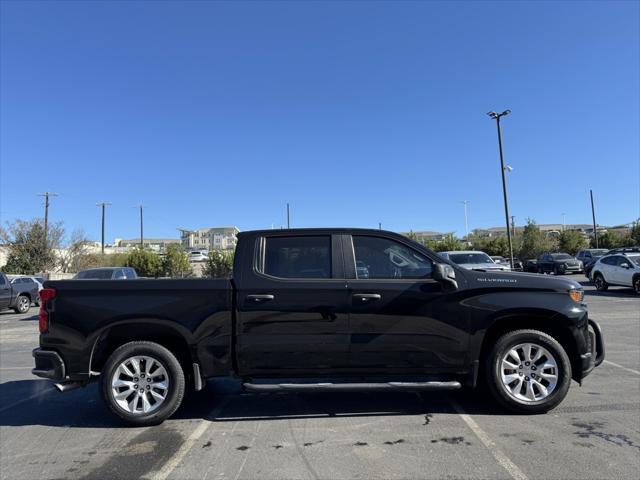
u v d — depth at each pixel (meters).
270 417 5.40
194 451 4.48
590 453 4.25
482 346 5.37
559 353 5.21
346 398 6.07
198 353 5.17
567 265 34.50
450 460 4.16
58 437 4.95
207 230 136.38
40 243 42.78
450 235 50.53
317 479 3.88
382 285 5.20
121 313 5.17
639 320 12.12
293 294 5.16
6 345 11.29
